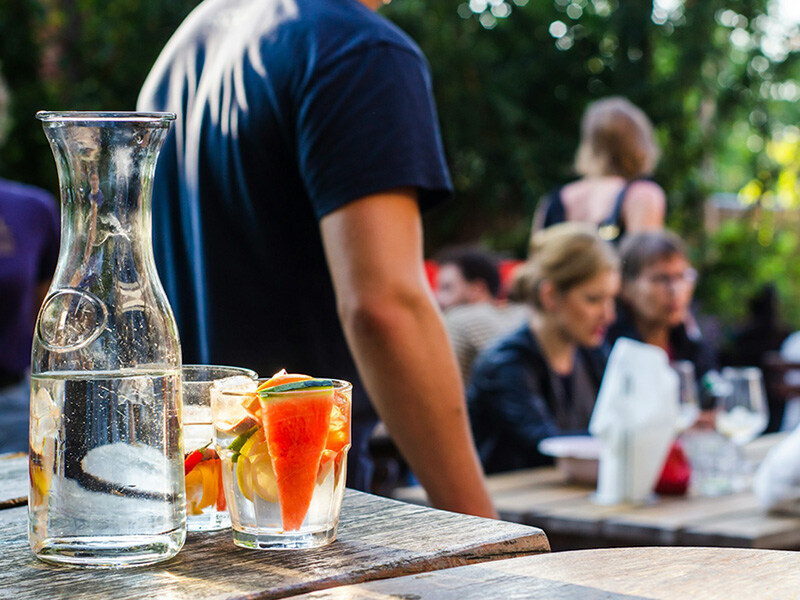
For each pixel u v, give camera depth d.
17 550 0.84
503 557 0.84
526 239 7.85
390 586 0.75
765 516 2.10
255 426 0.82
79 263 0.81
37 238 2.83
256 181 1.29
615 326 3.39
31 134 6.48
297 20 1.27
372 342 1.20
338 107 1.21
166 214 1.40
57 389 0.79
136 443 0.80
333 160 1.21
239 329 1.31
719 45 8.12
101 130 0.81
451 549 0.82
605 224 3.70
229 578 0.76
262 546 0.83
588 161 3.84
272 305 1.32
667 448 2.27
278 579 0.75
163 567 0.79
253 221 1.30
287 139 1.26
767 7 7.88
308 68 1.24
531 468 2.96
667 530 2.00
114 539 0.79
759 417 2.49
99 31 6.89
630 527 2.04
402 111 1.23
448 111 7.68
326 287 1.34
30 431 0.82
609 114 3.76
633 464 2.24
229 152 1.30
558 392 3.04
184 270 1.38
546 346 3.06
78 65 6.94
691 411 2.45
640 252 3.39
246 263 1.31
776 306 6.25
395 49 1.25
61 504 0.79
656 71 8.30
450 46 7.60
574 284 2.97
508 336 3.06
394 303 1.19
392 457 2.96
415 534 0.86
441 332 1.23
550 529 2.14
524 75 7.96
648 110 7.88
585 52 8.15
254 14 1.35
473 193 8.05
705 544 1.97
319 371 1.35
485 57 7.71
